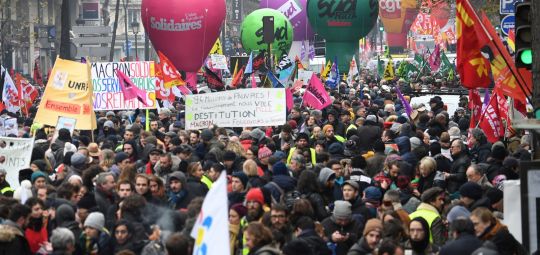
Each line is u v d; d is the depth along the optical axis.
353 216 20.84
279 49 98.25
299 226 19.33
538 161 17.11
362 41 136.62
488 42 26.70
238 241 19.64
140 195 20.45
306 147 30.06
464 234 17.42
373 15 97.31
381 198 23.25
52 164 30.61
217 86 55.22
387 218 19.83
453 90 61.28
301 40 114.31
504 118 34.00
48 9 169.00
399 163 24.48
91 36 98.62
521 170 17.16
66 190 22.05
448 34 130.00
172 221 20.34
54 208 21.34
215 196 14.09
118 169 26.58
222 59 72.69
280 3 113.62
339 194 24.09
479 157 30.52
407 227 20.25
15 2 156.25
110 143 32.12
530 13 20.33
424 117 39.16
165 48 72.69
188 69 73.00
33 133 34.38
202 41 72.31
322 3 97.06
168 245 16.30
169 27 71.81
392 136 31.61
